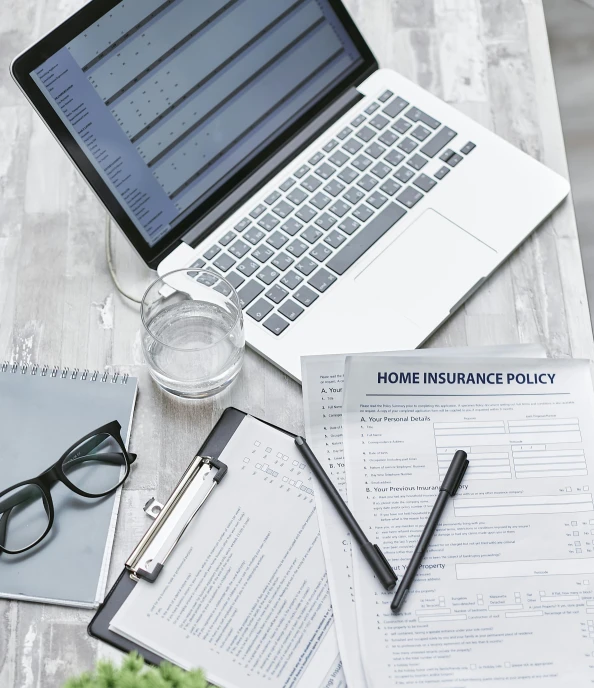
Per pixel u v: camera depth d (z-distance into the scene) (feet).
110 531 2.30
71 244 2.79
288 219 2.72
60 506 2.32
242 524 2.28
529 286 2.65
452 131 2.87
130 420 2.46
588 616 2.15
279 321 2.55
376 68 3.01
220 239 2.70
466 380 2.44
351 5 3.23
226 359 2.45
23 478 2.38
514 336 2.58
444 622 2.15
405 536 2.25
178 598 2.19
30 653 2.17
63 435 2.44
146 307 2.53
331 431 2.40
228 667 2.11
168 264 2.68
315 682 2.10
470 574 2.20
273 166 2.83
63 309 2.67
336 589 2.19
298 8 2.83
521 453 2.35
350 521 2.24
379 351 2.50
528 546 2.23
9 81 3.09
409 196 2.75
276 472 2.35
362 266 2.64
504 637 2.13
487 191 2.76
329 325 2.55
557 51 3.41
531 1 3.21
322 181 2.79
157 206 2.64
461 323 2.60
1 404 2.48
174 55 2.64
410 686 2.07
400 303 2.57
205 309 2.58
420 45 3.14
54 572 2.24
